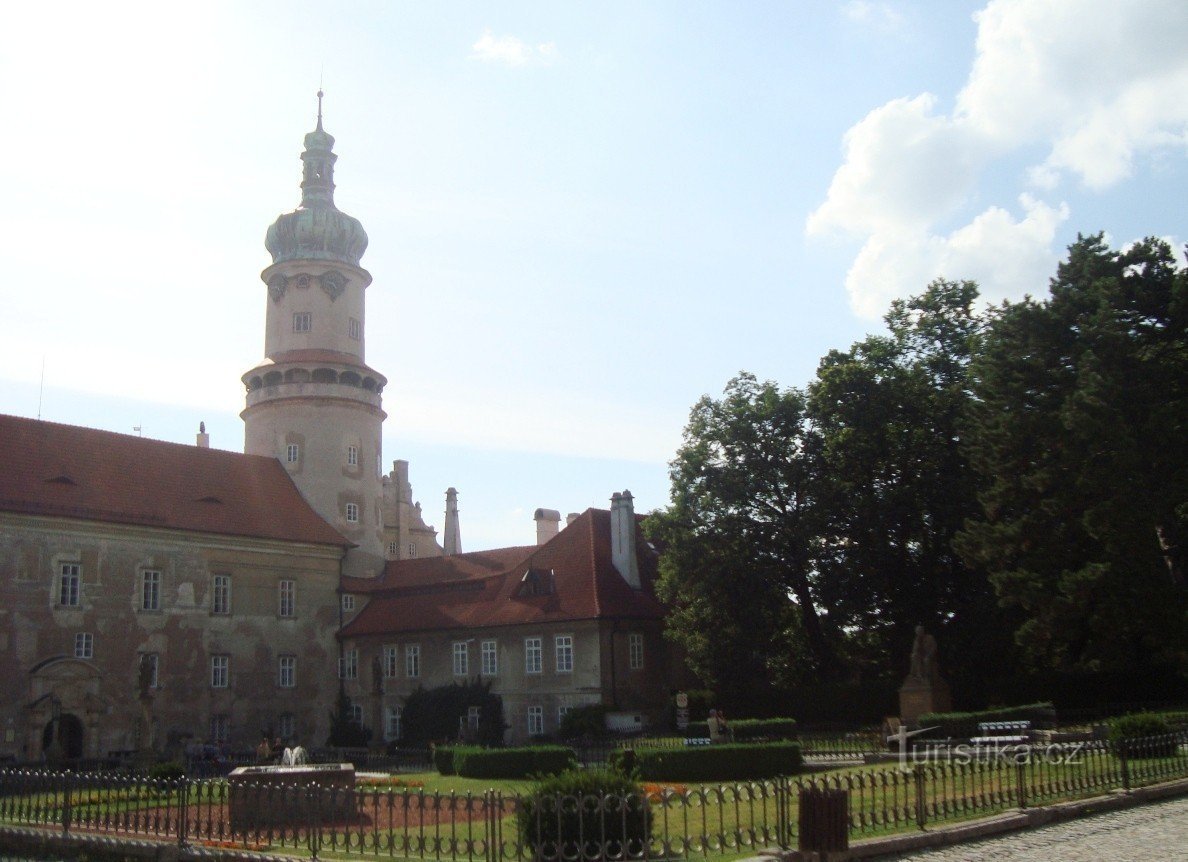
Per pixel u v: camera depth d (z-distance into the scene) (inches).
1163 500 1595.7
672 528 2277.3
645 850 669.3
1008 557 1827.0
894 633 2225.6
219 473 2721.5
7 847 944.3
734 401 2314.2
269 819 815.7
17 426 2383.1
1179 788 971.3
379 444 3080.7
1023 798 850.8
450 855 729.0
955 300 2303.2
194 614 2463.1
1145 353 1758.1
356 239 3112.7
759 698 2269.9
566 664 2375.7
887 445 2139.5
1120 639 1726.1
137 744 2299.5
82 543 2295.8
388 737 2637.8
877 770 1209.4
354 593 2822.3
